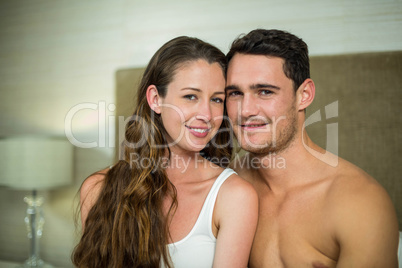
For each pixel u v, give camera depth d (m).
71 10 2.45
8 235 2.53
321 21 1.84
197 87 0.95
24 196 2.50
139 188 1.02
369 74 1.68
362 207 0.87
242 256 0.94
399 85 1.64
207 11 2.08
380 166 1.64
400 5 1.73
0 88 2.61
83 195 1.14
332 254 0.92
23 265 2.25
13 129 2.58
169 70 0.99
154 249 0.97
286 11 1.91
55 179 2.15
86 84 2.38
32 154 2.10
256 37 0.99
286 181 1.04
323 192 0.97
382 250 0.83
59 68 2.46
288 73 0.98
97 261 1.03
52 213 2.41
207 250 0.98
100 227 1.05
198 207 1.01
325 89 1.73
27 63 2.56
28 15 2.57
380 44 1.75
